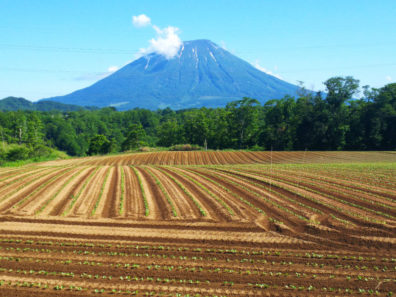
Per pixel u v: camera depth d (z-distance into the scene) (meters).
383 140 74.31
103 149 90.44
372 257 14.28
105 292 11.42
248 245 15.75
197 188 28.16
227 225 18.41
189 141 107.75
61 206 22.12
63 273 12.68
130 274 12.69
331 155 60.81
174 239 16.38
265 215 20.17
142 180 32.34
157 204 22.84
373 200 23.00
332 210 20.92
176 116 170.00
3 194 25.41
